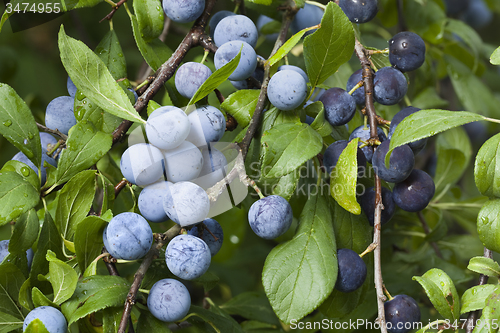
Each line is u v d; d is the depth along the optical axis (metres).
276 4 0.48
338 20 0.42
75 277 0.40
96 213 0.43
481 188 0.41
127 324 0.40
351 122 0.49
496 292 0.41
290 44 0.43
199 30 0.45
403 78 0.44
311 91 0.44
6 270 0.42
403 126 0.41
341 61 0.43
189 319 0.43
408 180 0.43
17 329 0.42
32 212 0.42
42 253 0.42
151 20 0.45
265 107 0.44
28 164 0.44
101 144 0.42
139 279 0.40
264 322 0.51
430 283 0.41
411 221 0.52
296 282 0.42
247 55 0.43
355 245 0.44
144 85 0.45
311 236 0.43
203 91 0.41
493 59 0.41
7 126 0.42
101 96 0.42
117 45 0.46
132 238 0.40
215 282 0.45
